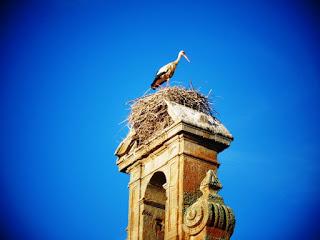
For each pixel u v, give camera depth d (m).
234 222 22.94
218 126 24.81
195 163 24.16
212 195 23.16
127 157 26.38
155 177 25.31
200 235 22.80
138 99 26.19
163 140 24.80
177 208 23.55
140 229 25.03
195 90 25.73
